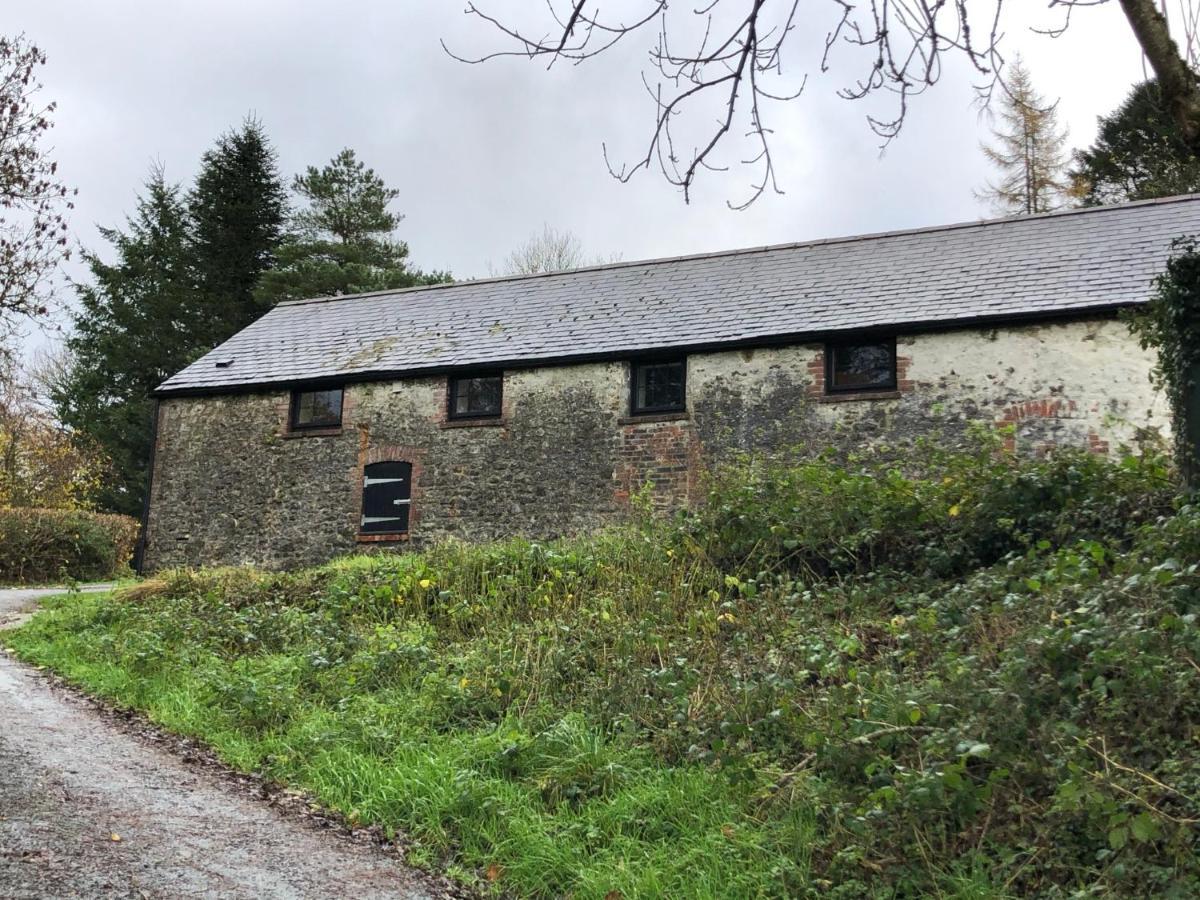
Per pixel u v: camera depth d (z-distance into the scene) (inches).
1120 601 231.5
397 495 628.1
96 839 191.9
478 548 461.7
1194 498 295.4
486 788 231.3
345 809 231.3
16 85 666.8
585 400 591.2
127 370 1328.7
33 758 243.1
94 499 1232.8
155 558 687.1
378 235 1488.7
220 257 1414.9
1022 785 195.2
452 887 195.8
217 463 684.7
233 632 383.2
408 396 638.5
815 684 269.7
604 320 633.0
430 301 754.2
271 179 1491.1
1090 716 204.2
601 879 194.5
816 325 544.7
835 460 521.0
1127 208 600.4
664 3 158.4
